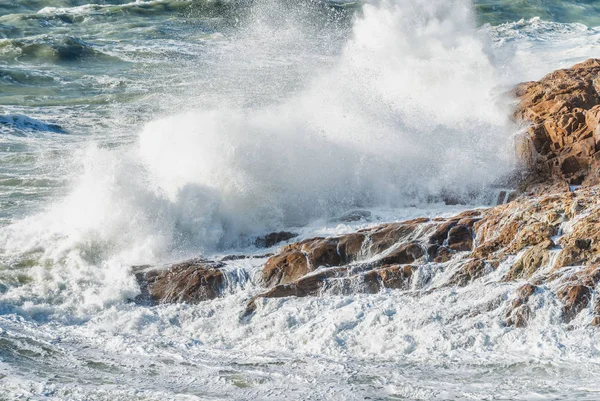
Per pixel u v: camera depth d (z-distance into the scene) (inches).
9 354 1272.1
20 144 2554.1
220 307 1417.3
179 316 1411.2
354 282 1406.3
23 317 1438.2
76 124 2847.0
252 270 1525.6
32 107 3097.9
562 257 1331.2
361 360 1194.6
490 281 1355.8
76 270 1600.6
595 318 1202.0
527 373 1106.1
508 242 1449.3
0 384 1155.3
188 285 1494.8
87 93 3331.7
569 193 1544.0
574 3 5816.9
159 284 1525.6
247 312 1378.0
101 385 1149.7
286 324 1321.4
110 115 2972.4
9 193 2094.0
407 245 1486.2
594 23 5413.4
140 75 3609.7
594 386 1055.6
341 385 1111.0
